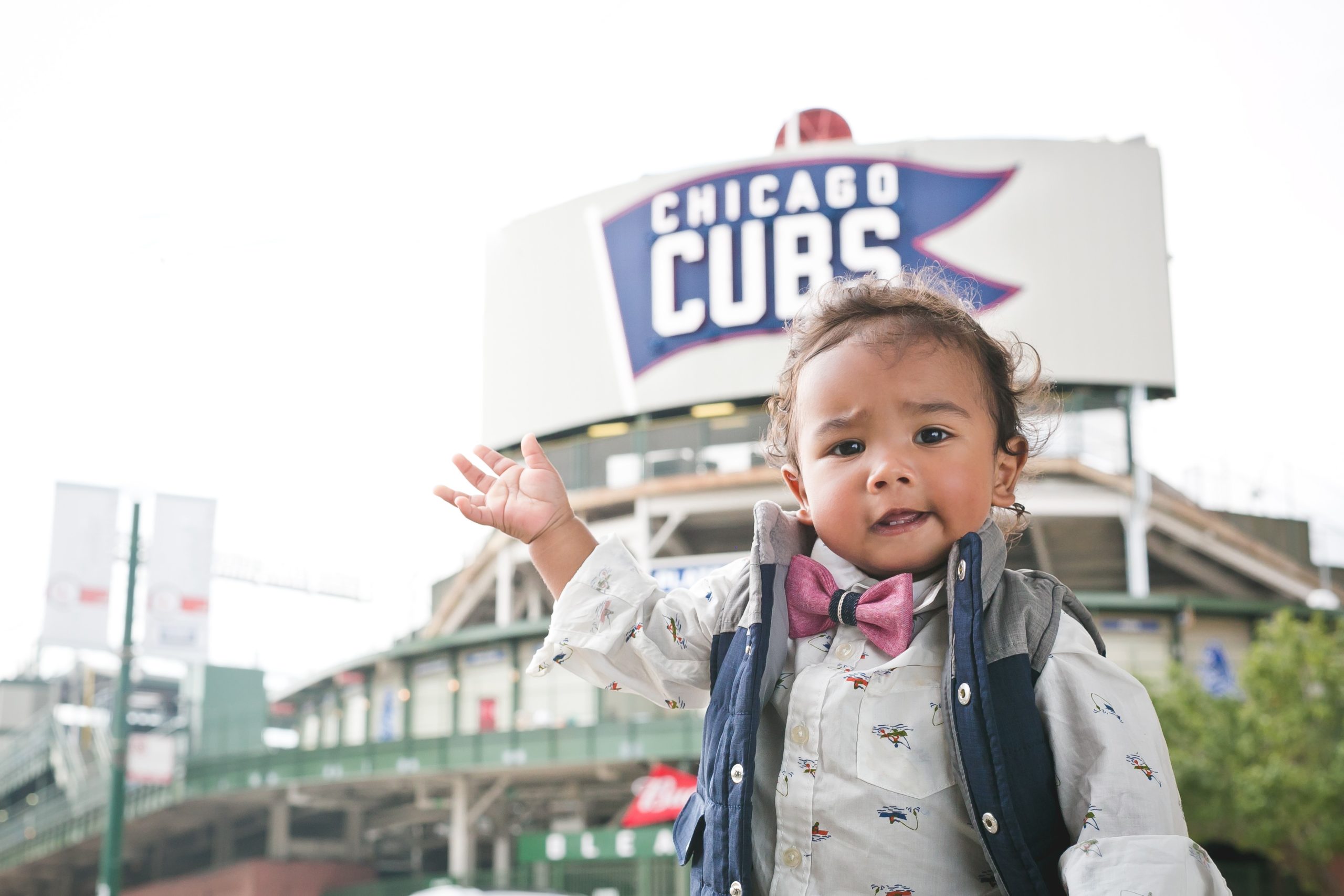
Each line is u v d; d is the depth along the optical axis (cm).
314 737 3266
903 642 137
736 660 145
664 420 2531
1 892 3922
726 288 2473
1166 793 126
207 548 1942
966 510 139
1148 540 2452
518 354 2648
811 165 2484
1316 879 1748
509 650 2631
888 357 141
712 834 137
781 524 153
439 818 3080
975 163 2495
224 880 3141
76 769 3581
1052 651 134
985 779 128
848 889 132
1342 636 1827
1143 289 2461
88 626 1867
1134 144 2511
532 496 168
